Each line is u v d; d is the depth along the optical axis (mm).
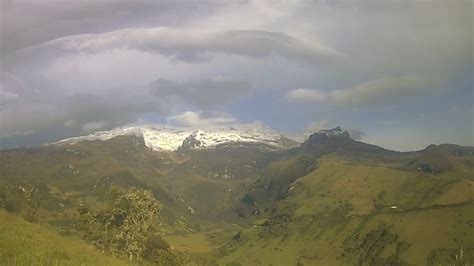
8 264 25719
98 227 96062
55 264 28672
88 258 38438
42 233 48562
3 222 45062
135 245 92875
